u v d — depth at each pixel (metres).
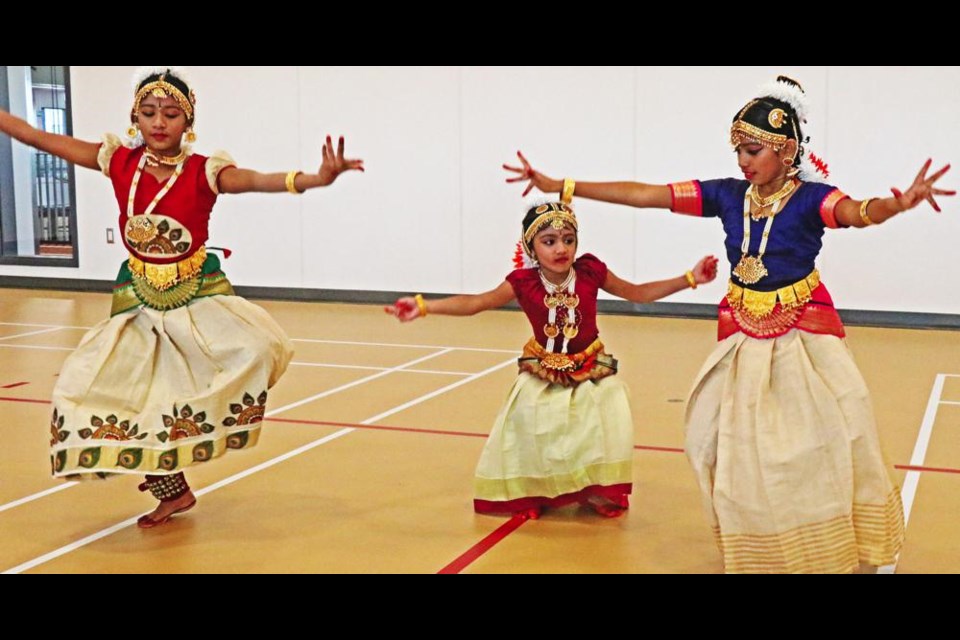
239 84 11.61
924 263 9.48
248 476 4.98
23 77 13.06
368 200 11.33
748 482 3.43
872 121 9.50
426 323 9.99
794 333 3.52
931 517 4.28
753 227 3.54
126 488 4.83
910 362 7.81
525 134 10.67
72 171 12.45
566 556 3.89
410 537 4.12
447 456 5.30
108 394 3.98
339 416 6.15
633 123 10.30
